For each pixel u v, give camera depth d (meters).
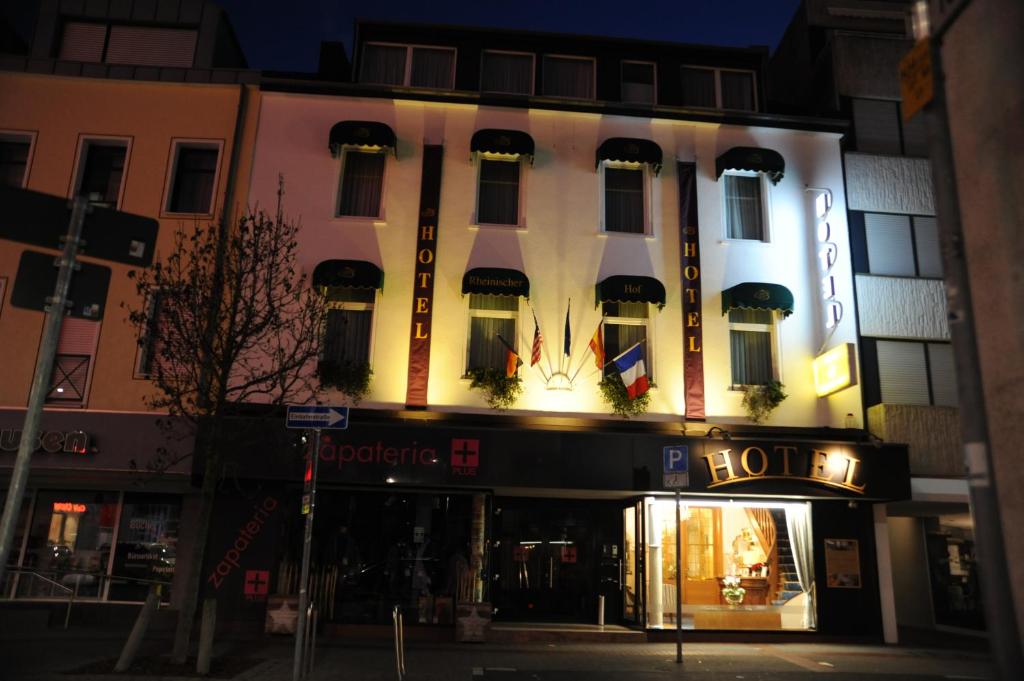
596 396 14.74
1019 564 3.21
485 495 14.44
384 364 14.55
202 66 16.22
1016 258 3.36
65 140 15.39
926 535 18.28
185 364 11.29
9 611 13.05
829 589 14.48
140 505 14.71
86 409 14.05
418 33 16.44
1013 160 3.40
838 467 14.27
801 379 15.27
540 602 15.44
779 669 11.16
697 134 16.22
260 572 13.64
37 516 14.62
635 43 16.69
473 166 15.57
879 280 15.94
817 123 16.36
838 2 18.94
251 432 13.39
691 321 15.10
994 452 3.40
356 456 13.52
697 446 14.12
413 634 13.77
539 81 16.45
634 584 14.74
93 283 5.44
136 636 9.52
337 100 15.72
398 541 14.28
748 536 14.60
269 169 15.29
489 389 14.44
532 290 15.11
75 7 16.45
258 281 13.65
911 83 3.75
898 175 16.58
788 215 16.03
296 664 8.83
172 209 15.28
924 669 11.48
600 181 15.77
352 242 15.05
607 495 15.08
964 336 3.30
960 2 3.69
